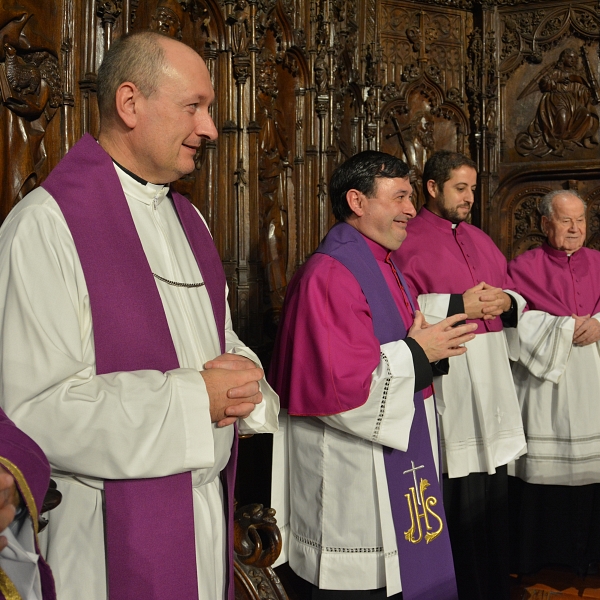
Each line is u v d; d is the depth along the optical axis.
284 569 3.52
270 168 3.96
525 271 4.05
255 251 3.71
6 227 1.66
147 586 1.62
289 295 2.64
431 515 2.56
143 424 1.55
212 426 1.73
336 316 2.46
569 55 5.37
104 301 1.68
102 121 1.84
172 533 1.65
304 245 4.29
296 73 4.23
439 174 3.66
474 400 3.44
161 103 1.74
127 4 2.85
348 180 2.70
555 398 3.88
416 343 2.47
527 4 5.42
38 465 1.26
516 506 4.18
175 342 1.83
